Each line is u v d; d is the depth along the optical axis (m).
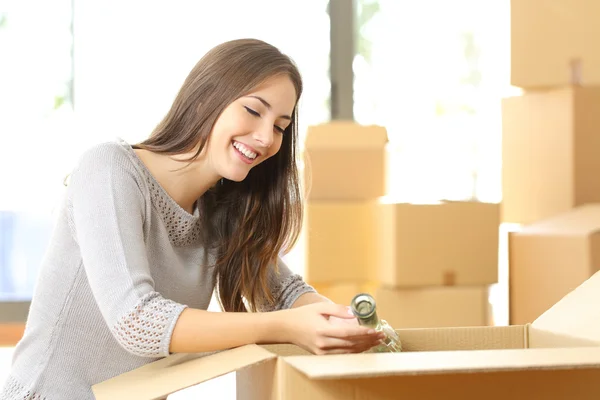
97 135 4.85
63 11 4.80
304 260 3.72
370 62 4.95
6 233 4.82
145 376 1.37
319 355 1.26
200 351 1.44
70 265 1.58
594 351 1.21
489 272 3.45
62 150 4.85
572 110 3.08
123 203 1.51
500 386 1.19
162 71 4.84
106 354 1.58
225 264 1.82
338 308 1.44
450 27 4.97
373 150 3.82
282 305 1.87
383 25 4.95
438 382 1.17
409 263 3.38
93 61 4.83
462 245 3.42
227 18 4.84
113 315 1.43
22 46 4.80
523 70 3.25
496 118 4.99
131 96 4.85
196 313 1.44
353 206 3.65
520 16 3.25
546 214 3.23
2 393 1.58
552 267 2.84
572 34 3.16
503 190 3.50
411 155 4.98
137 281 1.45
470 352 1.20
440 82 4.98
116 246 1.47
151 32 4.83
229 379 3.81
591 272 2.67
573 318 1.53
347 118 4.91
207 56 1.66
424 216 3.39
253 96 1.62
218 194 1.82
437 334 1.57
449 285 3.43
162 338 1.42
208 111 1.63
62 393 1.56
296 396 1.14
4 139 4.82
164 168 1.67
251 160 1.66
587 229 2.72
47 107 4.83
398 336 1.52
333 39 4.89
